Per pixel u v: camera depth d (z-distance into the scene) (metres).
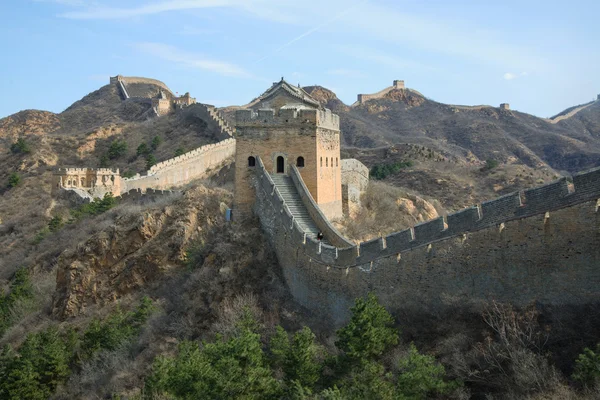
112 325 35.75
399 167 89.44
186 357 23.62
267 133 38.88
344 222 42.19
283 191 37.00
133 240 43.00
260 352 22.47
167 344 31.38
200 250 38.69
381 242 25.42
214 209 42.00
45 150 108.19
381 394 18.23
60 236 59.03
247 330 23.75
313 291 29.61
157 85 193.00
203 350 24.27
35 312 46.38
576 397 16.27
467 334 20.59
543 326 19.08
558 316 19.00
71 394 32.00
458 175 85.94
